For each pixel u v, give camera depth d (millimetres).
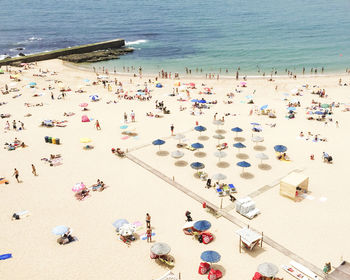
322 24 142000
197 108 51781
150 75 75938
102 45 104188
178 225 25094
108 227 25016
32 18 188125
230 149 37875
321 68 79625
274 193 29016
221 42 114688
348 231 24062
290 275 20312
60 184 30938
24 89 62344
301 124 44688
